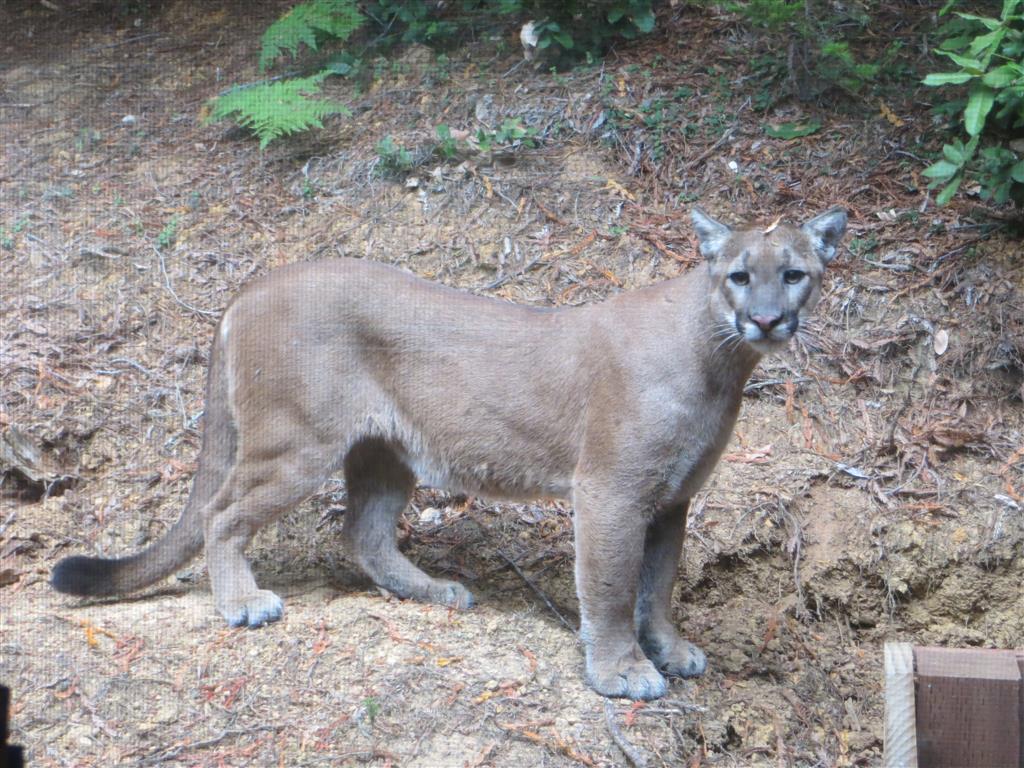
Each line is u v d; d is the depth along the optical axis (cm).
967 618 389
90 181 475
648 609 352
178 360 417
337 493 391
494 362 345
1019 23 445
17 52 545
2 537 374
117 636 337
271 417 345
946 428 406
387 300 347
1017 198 433
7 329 422
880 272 433
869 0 514
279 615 344
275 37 500
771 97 478
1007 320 422
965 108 450
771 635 378
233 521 346
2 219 458
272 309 346
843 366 418
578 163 464
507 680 335
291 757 315
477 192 455
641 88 483
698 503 392
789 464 400
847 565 390
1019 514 392
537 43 494
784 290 326
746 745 349
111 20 566
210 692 325
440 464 352
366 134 481
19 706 319
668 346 332
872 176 456
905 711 254
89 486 392
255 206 462
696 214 334
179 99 514
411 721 323
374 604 354
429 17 520
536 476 347
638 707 335
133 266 442
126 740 315
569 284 432
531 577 375
